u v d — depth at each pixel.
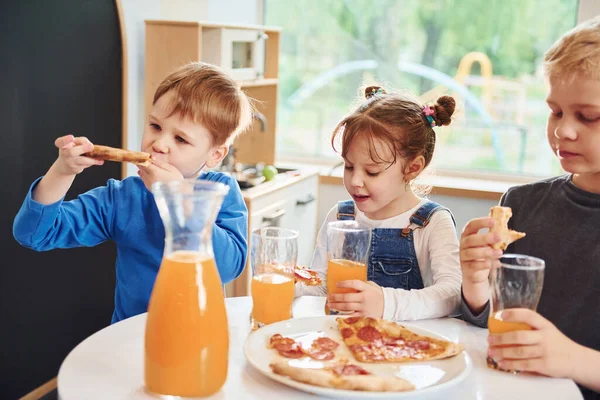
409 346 1.08
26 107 2.13
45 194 1.30
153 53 2.70
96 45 2.39
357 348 1.06
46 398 2.38
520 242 1.44
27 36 2.10
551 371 1.03
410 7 3.46
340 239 1.27
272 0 3.69
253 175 2.91
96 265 2.54
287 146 3.81
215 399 0.93
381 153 1.51
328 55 3.64
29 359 2.29
